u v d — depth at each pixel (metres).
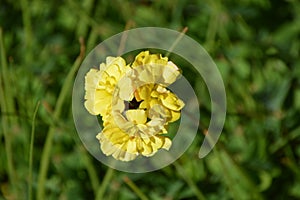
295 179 0.58
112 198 0.57
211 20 0.62
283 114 0.60
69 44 0.63
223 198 0.57
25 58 0.62
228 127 0.59
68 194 0.58
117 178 0.57
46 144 0.54
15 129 0.59
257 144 0.59
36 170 0.58
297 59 0.62
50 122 0.57
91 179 0.55
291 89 0.61
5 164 0.59
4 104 0.55
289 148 0.58
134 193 0.57
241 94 0.60
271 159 0.58
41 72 0.62
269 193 0.57
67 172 0.58
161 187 0.57
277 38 0.63
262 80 0.61
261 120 0.59
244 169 0.57
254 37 0.63
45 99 0.61
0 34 0.55
